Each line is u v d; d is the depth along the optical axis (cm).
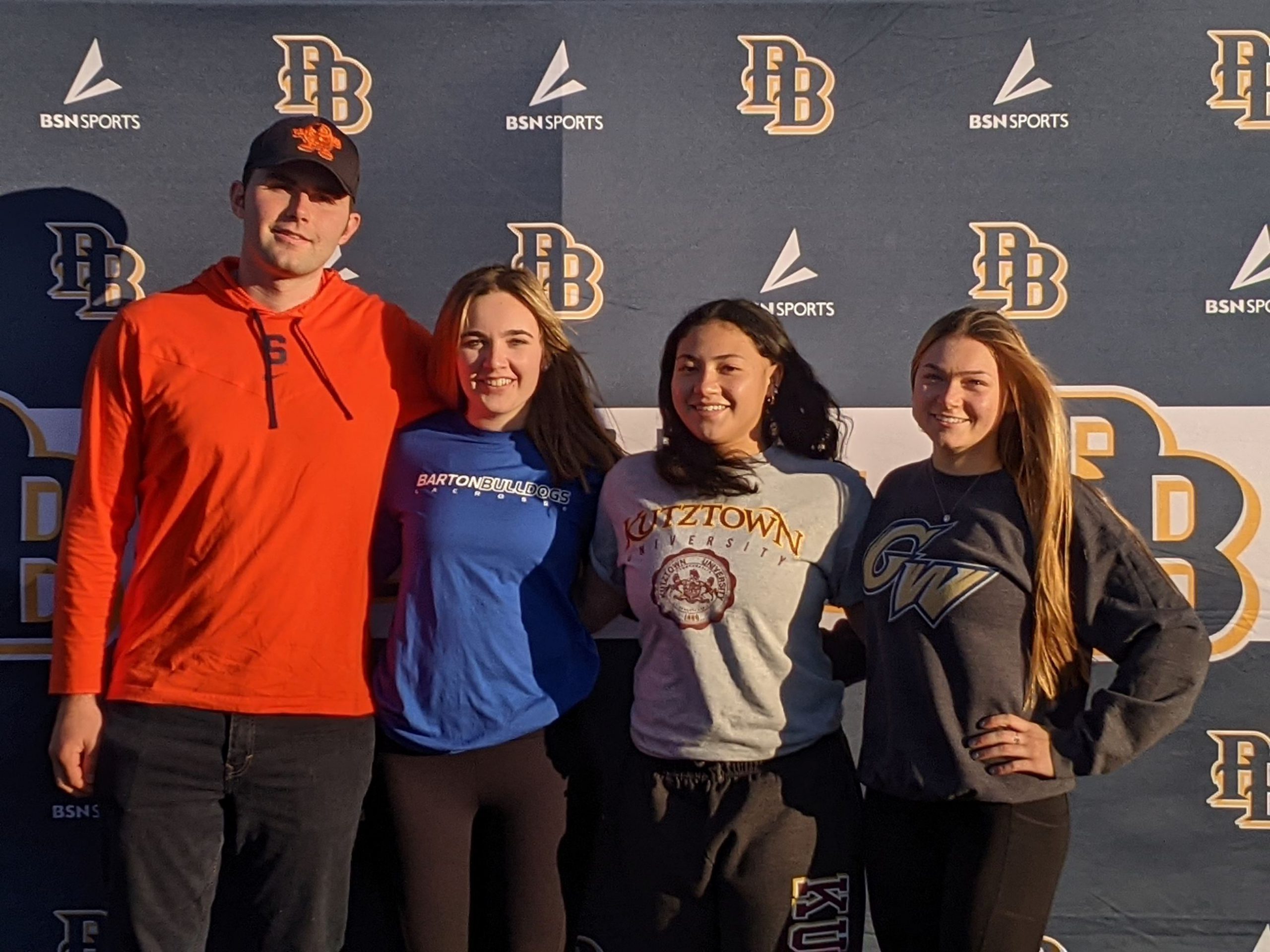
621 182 238
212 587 191
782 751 188
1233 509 238
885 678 185
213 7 236
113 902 194
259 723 193
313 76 237
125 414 195
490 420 207
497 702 197
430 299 239
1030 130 238
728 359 192
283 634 193
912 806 186
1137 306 238
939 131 238
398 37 237
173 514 193
